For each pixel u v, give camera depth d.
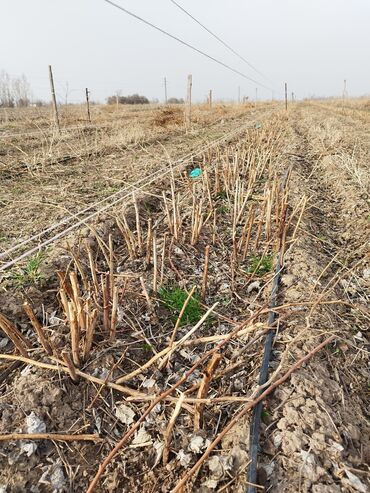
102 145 9.79
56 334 2.88
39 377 2.53
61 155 8.77
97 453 2.29
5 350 2.87
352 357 2.97
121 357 2.78
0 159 8.32
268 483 2.06
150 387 2.65
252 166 7.07
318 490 1.98
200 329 3.26
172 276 3.88
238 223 5.36
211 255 4.46
